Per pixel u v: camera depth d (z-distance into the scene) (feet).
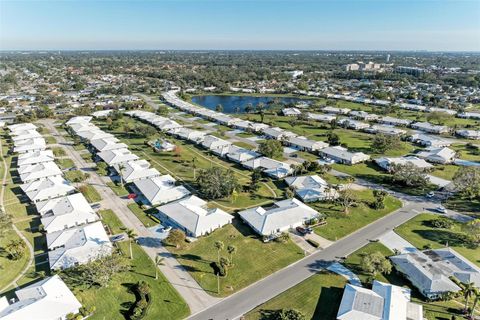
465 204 372.99
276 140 556.92
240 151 520.01
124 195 390.83
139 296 232.73
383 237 310.24
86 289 240.32
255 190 406.00
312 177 414.00
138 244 295.69
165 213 333.83
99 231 302.45
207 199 382.22
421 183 407.03
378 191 382.83
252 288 244.63
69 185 401.29
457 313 220.84
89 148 562.66
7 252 280.92
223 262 261.03
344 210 358.23
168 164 494.18
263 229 305.73
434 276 241.96
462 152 554.87
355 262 273.33
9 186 417.28
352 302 217.77
